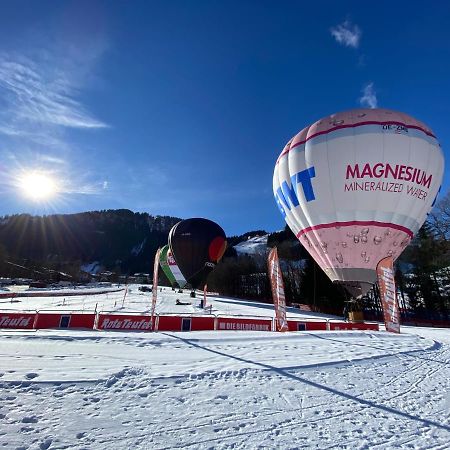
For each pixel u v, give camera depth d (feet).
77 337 30.07
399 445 14.43
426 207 52.54
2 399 15.92
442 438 15.31
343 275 52.13
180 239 104.47
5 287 212.64
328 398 19.62
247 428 15.11
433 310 130.62
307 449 13.60
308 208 53.67
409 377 25.54
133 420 15.03
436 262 126.41
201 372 22.15
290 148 57.16
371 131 50.11
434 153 51.72
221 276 246.68
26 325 42.24
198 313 81.35
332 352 31.71
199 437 14.01
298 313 117.60
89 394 17.38
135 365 22.62
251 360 26.25
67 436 13.30
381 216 49.83
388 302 51.39
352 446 14.08
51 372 19.92
